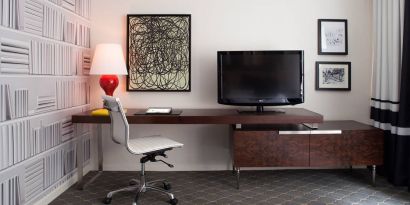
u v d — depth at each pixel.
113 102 2.44
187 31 3.45
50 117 2.60
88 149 3.46
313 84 3.54
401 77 2.90
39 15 2.41
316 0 3.49
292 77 3.19
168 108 3.29
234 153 2.92
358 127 3.06
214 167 3.55
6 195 2.02
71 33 2.98
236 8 3.48
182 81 3.48
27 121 2.26
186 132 3.53
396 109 3.00
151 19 3.44
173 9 3.47
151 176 3.33
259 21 3.49
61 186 2.82
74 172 3.11
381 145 2.97
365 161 2.97
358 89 3.56
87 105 3.40
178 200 2.67
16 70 2.12
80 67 3.20
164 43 3.45
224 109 3.41
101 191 2.89
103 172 3.47
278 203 2.61
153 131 3.53
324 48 3.51
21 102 2.18
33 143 2.34
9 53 2.05
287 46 3.51
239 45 3.50
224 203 2.61
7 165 2.03
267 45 3.51
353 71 3.55
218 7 3.47
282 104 3.20
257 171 3.50
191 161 3.55
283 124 3.22
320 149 2.95
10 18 2.05
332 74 3.53
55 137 2.69
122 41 3.48
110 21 3.46
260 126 3.11
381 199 2.68
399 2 2.97
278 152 2.93
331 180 3.18
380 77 3.27
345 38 3.51
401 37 2.96
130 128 3.53
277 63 3.19
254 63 3.20
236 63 3.20
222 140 3.53
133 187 2.71
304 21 3.50
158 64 3.46
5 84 2.01
